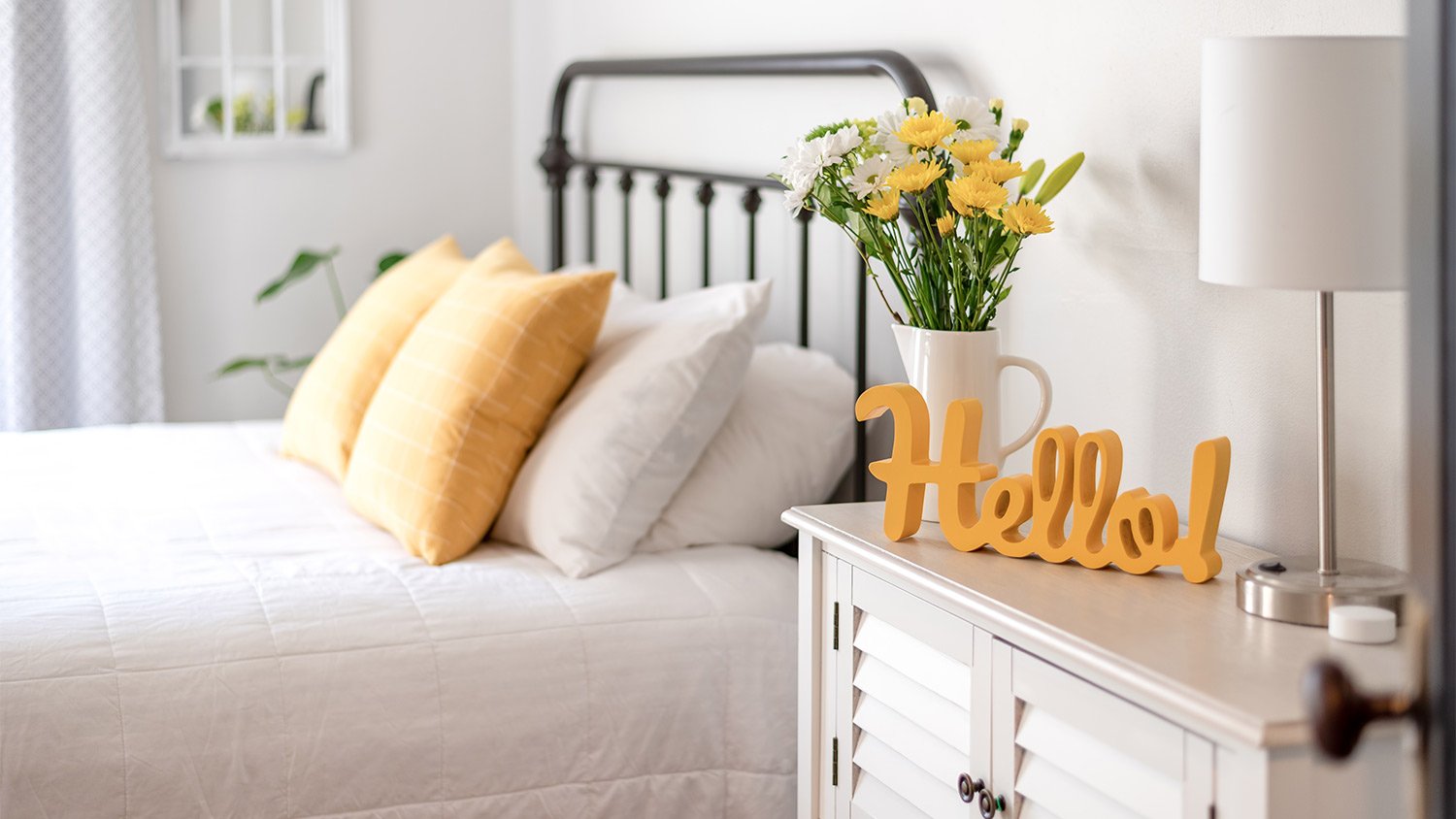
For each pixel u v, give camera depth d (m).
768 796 1.79
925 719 1.41
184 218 3.45
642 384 1.93
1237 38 1.13
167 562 1.90
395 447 2.02
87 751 1.54
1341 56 1.08
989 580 1.33
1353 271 1.09
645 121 2.88
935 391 1.53
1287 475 1.42
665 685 1.76
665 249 2.77
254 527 2.10
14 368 3.21
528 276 2.18
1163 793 1.09
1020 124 1.56
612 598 1.81
